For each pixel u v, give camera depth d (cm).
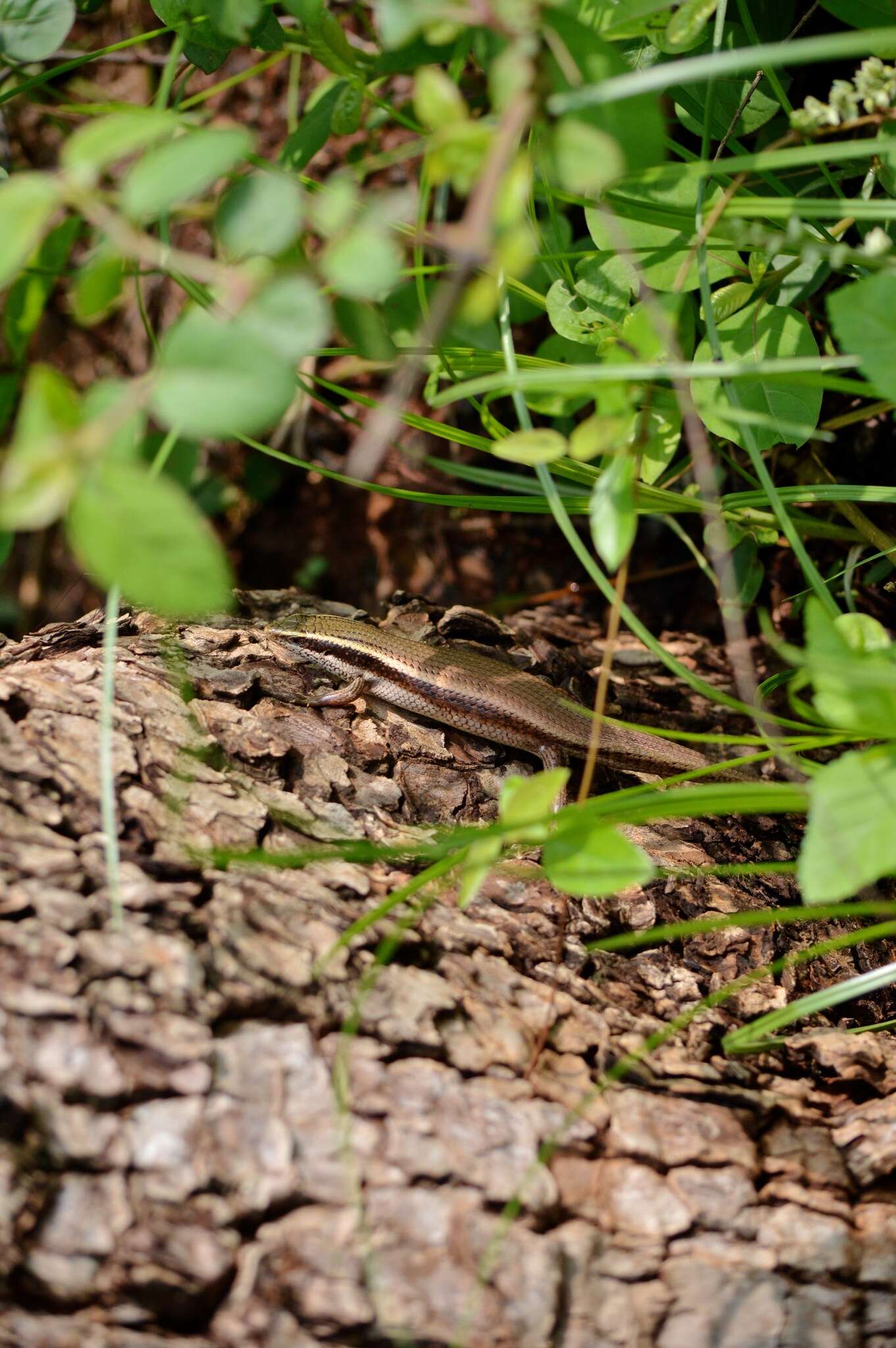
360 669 133
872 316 122
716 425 129
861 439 140
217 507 150
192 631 133
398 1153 122
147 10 149
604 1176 123
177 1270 120
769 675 140
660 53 131
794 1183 123
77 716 126
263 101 148
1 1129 121
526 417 127
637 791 125
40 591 154
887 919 131
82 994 122
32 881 123
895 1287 122
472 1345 121
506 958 126
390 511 149
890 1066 126
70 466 97
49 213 107
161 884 123
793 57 120
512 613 144
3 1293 120
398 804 129
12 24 133
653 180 127
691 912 129
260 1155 121
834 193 132
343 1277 121
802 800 122
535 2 117
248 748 128
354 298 127
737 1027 126
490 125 120
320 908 124
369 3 140
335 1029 123
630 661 140
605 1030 125
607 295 130
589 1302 121
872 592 140
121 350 151
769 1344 121
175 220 138
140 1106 121
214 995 122
